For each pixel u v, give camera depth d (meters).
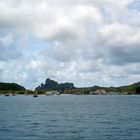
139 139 43.75
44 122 68.19
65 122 68.44
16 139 43.50
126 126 59.81
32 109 120.81
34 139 43.53
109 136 46.28
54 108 129.00
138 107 135.62
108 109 121.19
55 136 46.22
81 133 49.53
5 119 75.75
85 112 103.75
